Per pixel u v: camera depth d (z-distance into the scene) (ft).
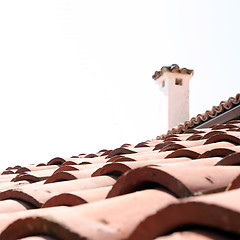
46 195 5.53
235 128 10.71
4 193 5.95
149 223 2.83
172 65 30.32
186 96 29.66
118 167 6.25
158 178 3.96
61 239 2.89
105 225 2.92
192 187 3.74
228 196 2.64
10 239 3.35
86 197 4.55
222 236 2.49
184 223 2.67
